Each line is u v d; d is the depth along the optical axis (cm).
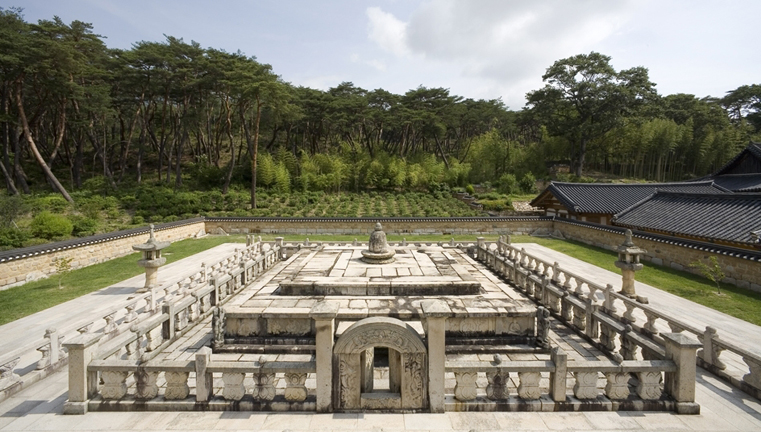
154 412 571
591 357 782
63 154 4338
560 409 573
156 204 3059
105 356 633
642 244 1842
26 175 3650
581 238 2472
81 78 3322
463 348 761
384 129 5178
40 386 675
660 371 580
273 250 1633
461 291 918
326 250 1419
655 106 5059
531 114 5138
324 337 554
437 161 5044
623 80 4644
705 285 1347
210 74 3378
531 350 760
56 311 1079
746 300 1167
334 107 4341
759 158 3028
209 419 551
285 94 3312
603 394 596
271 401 575
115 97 3653
